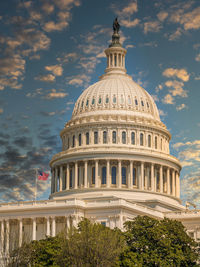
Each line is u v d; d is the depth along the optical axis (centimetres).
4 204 14050
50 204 13612
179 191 17562
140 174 16400
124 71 18562
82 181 16475
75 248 10006
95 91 17512
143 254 10362
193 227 14638
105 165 16375
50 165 17725
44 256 10612
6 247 10988
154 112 17700
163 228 10906
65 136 17475
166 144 17662
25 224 13950
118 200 13338
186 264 10594
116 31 19325
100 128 16750
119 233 10781
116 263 10056
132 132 16812
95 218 13362
